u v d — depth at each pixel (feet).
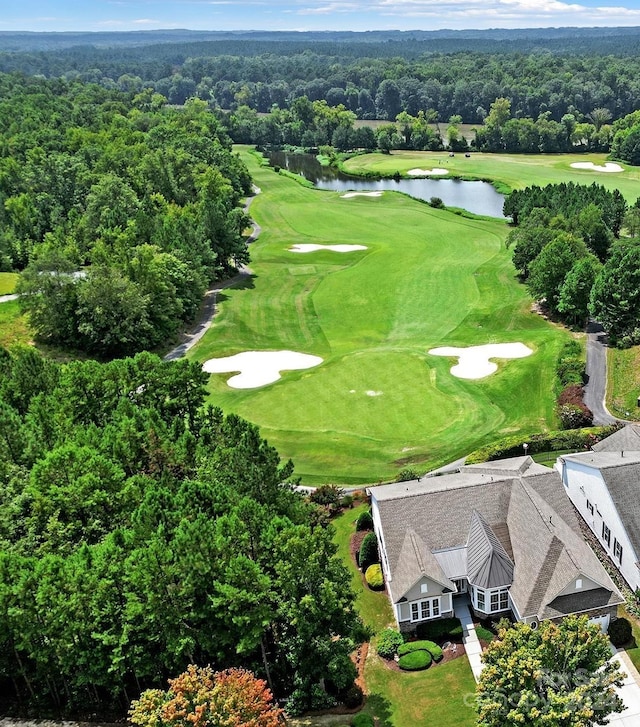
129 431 145.59
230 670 93.09
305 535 105.40
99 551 107.96
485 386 213.46
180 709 84.33
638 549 123.54
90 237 331.57
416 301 300.20
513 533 126.52
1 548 122.42
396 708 107.65
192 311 293.02
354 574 138.51
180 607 104.27
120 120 588.91
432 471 167.53
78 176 400.26
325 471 174.40
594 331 250.78
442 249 372.79
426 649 117.08
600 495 134.82
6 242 339.77
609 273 233.14
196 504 121.19
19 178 407.64
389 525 128.67
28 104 624.18
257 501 121.80
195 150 497.05
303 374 231.50
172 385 174.81
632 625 118.52
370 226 430.61
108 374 172.35
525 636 91.35
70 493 126.82
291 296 317.63
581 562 115.44
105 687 111.34
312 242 402.11
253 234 424.87
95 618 103.09
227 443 143.02
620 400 196.85
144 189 401.90
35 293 255.70
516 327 264.52
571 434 172.45
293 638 109.29
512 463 148.66
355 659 117.91
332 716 106.93
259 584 102.53
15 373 182.91
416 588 118.73
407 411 201.36
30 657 105.60
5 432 150.41
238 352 258.78
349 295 313.12
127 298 253.44
